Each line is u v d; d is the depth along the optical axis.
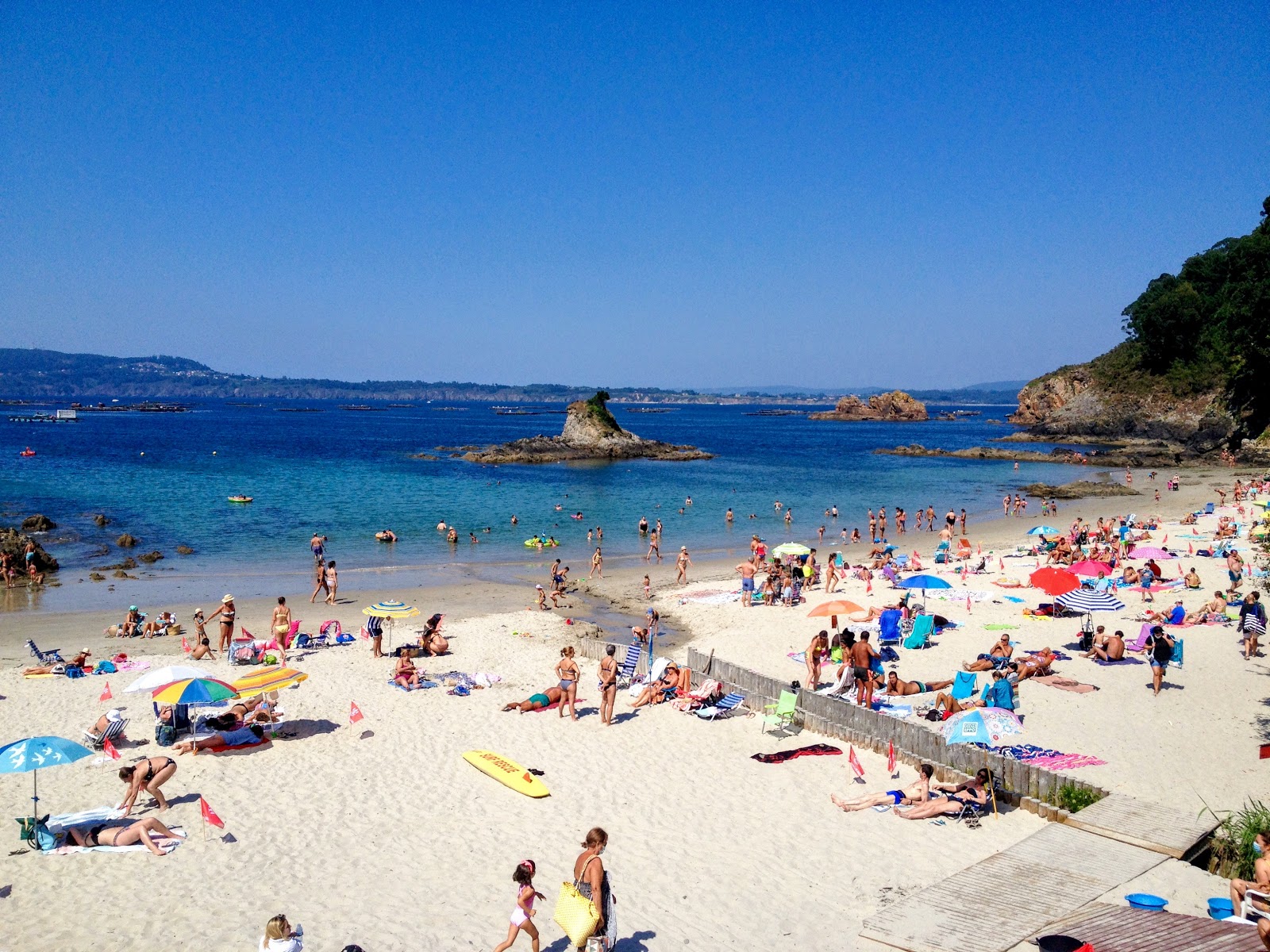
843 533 48.59
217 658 23.86
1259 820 12.30
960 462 104.06
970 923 10.44
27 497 60.12
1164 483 76.31
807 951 10.27
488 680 21.48
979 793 13.87
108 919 10.84
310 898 11.50
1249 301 94.88
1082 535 40.72
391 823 13.80
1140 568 33.66
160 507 56.81
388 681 21.34
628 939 10.52
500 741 17.48
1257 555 23.98
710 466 98.38
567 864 12.52
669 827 13.68
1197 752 16.02
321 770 15.80
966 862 12.33
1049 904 10.70
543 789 14.92
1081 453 105.31
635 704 19.78
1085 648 22.91
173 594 33.44
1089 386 134.12
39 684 20.73
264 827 13.52
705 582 36.22
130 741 17.06
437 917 11.08
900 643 24.34
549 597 32.84
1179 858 11.81
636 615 30.58
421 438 148.00
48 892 11.46
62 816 13.27
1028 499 66.56
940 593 31.03
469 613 30.47
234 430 163.25
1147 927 9.83
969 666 21.41
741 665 23.45
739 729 18.27
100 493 62.97
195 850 12.72
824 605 23.33
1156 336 124.56
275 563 40.00
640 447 109.06
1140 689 19.77
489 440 144.38
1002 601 29.42
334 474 81.38
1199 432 100.69
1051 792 13.94
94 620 29.02
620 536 49.50
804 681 21.89
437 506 59.84
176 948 10.26
